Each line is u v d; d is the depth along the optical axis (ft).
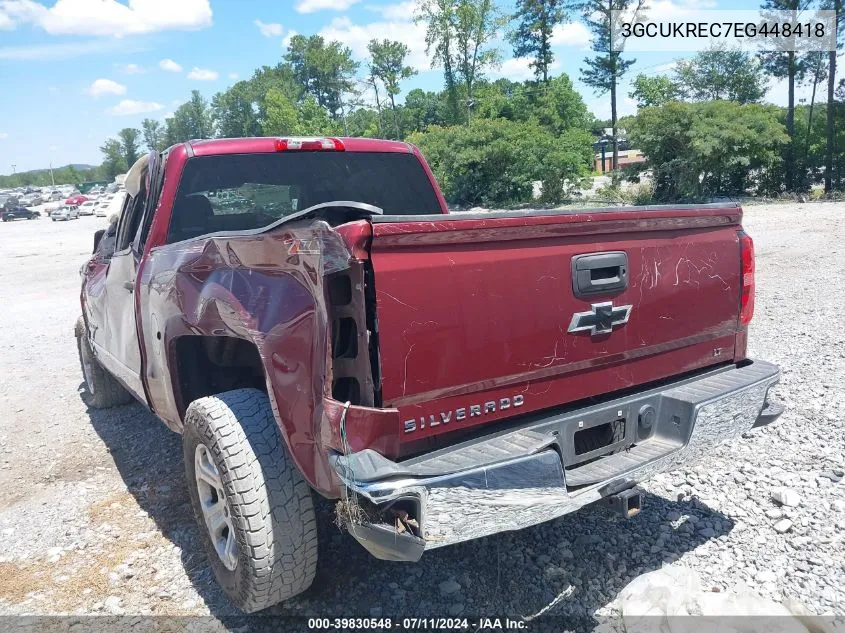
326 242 8.26
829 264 40.19
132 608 10.86
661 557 11.58
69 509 14.40
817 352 22.27
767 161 105.91
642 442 10.88
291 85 311.88
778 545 11.74
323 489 8.66
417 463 8.48
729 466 14.73
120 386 21.01
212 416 9.80
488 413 9.20
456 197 125.39
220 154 14.29
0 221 190.19
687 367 11.58
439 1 187.01
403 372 8.42
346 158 15.92
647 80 236.84
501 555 11.85
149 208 14.43
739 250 12.23
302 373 8.66
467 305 8.87
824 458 14.74
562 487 8.85
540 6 180.24
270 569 9.49
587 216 9.86
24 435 19.29
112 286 16.02
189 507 14.26
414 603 10.64
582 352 10.08
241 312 9.72
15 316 41.70
